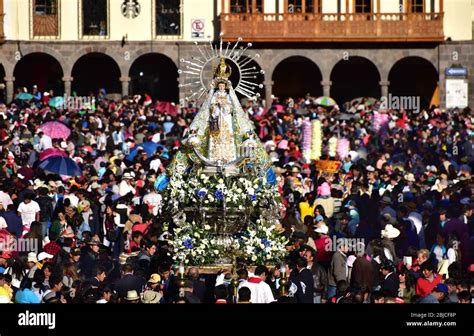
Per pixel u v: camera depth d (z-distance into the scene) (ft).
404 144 281.95
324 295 159.22
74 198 193.26
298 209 193.98
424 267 148.97
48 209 191.93
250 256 157.07
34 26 394.93
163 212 164.76
